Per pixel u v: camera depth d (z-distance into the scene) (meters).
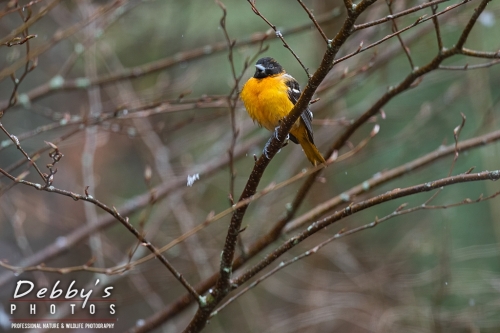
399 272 12.54
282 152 14.70
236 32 14.03
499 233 11.93
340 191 14.65
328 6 13.10
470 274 11.81
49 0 10.74
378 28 11.14
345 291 12.71
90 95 10.96
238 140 11.51
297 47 13.96
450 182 5.41
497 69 13.96
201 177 11.16
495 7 11.75
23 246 10.11
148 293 11.31
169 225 12.64
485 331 11.55
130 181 14.84
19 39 5.80
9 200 11.12
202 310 6.10
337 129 13.22
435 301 10.64
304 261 13.33
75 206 14.27
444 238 10.76
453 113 14.41
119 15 10.03
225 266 6.03
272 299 13.90
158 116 14.02
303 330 12.95
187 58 10.02
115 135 14.92
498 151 12.37
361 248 13.72
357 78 11.16
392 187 14.12
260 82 7.93
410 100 14.33
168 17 13.80
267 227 13.46
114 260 11.84
